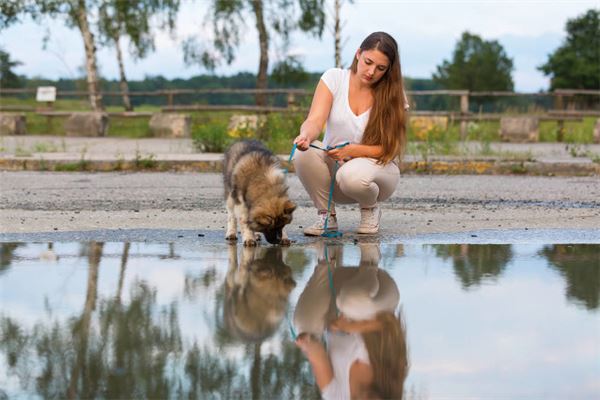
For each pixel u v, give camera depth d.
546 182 8.77
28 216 5.69
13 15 20.88
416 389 2.05
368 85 4.86
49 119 19.14
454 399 1.98
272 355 2.36
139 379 2.12
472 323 2.73
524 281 3.47
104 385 2.07
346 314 2.88
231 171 5.06
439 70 69.25
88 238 4.75
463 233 5.06
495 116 16.89
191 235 4.98
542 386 2.07
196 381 2.10
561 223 5.51
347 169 4.82
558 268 3.79
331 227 5.18
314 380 2.12
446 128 15.42
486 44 68.44
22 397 1.98
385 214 6.04
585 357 2.32
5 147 13.48
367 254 4.27
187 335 2.58
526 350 2.39
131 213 5.95
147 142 15.44
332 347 2.44
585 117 17.67
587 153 11.44
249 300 3.11
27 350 2.39
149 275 3.63
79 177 9.09
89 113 17.89
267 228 4.57
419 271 3.74
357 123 4.88
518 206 6.53
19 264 3.86
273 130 13.01
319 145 5.03
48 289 3.28
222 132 12.52
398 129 4.88
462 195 7.38
